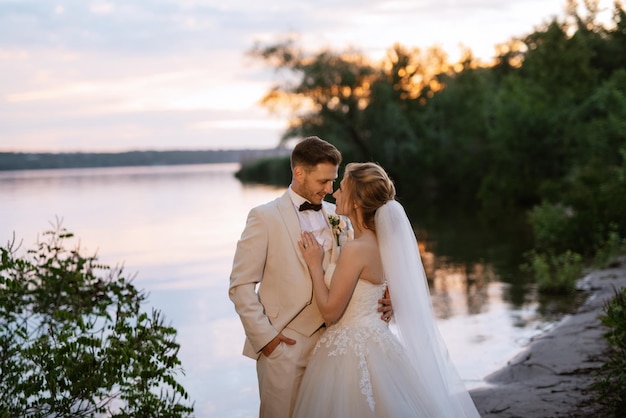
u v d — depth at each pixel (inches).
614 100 906.1
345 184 143.2
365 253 138.3
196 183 2023.9
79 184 2032.5
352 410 132.0
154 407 160.6
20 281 182.5
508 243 625.3
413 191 1475.1
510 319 337.4
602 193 566.9
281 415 139.3
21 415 152.0
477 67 1696.6
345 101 1457.9
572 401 200.8
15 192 1542.8
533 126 1043.3
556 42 1231.5
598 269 458.3
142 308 382.0
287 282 139.9
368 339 136.7
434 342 142.0
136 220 882.1
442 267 505.4
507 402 207.8
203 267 525.3
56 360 151.6
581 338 277.1
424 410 134.3
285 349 138.9
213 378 258.4
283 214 141.9
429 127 1518.2
